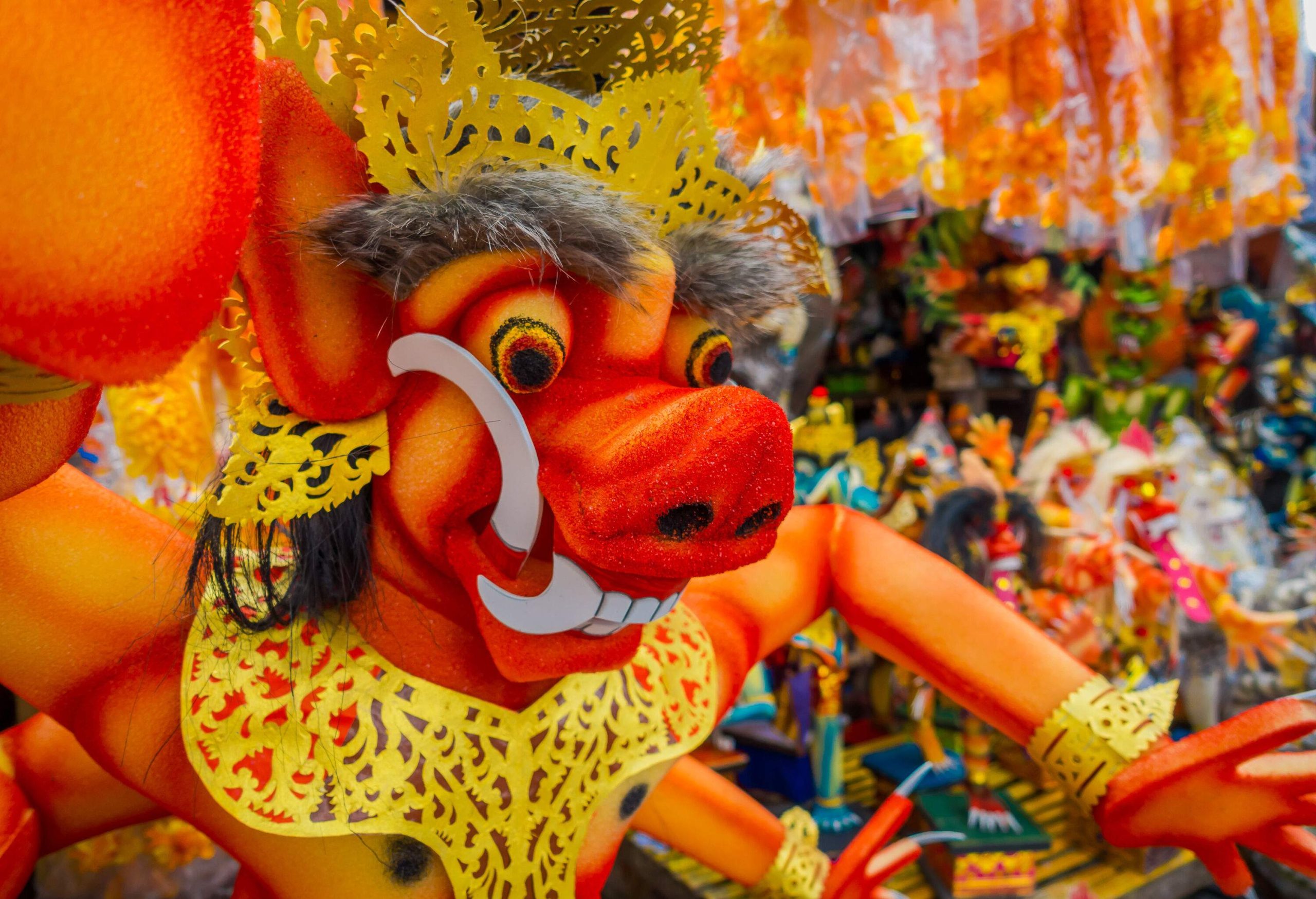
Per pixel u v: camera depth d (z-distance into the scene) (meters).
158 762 0.65
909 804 1.09
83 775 0.75
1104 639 1.83
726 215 0.70
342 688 0.65
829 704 1.65
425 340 0.58
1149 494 1.87
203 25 0.36
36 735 0.76
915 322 2.20
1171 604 1.82
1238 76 1.78
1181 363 2.47
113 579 0.66
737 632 0.88
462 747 0.66
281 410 0.58
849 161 1.50
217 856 1.16
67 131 0.31
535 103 0.63
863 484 1.74
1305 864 0.81
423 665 0.67
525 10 0.66
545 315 0.58
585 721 0.72
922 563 0.94
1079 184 1.73
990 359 2.10
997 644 0.90
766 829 1.05
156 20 0.34
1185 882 1.60
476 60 0.56
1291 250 2.43
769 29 1.45
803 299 0.84
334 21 0.55
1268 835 0.81
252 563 0.67
